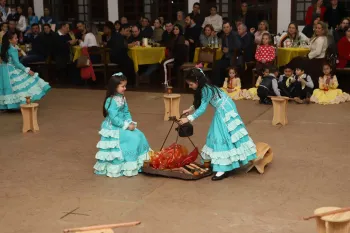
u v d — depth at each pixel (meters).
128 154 5.75
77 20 15.84
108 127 5.75
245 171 5.84
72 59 12.79
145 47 11.87
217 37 12.06
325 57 10.20
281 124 7.93
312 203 4.94
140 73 12.87
